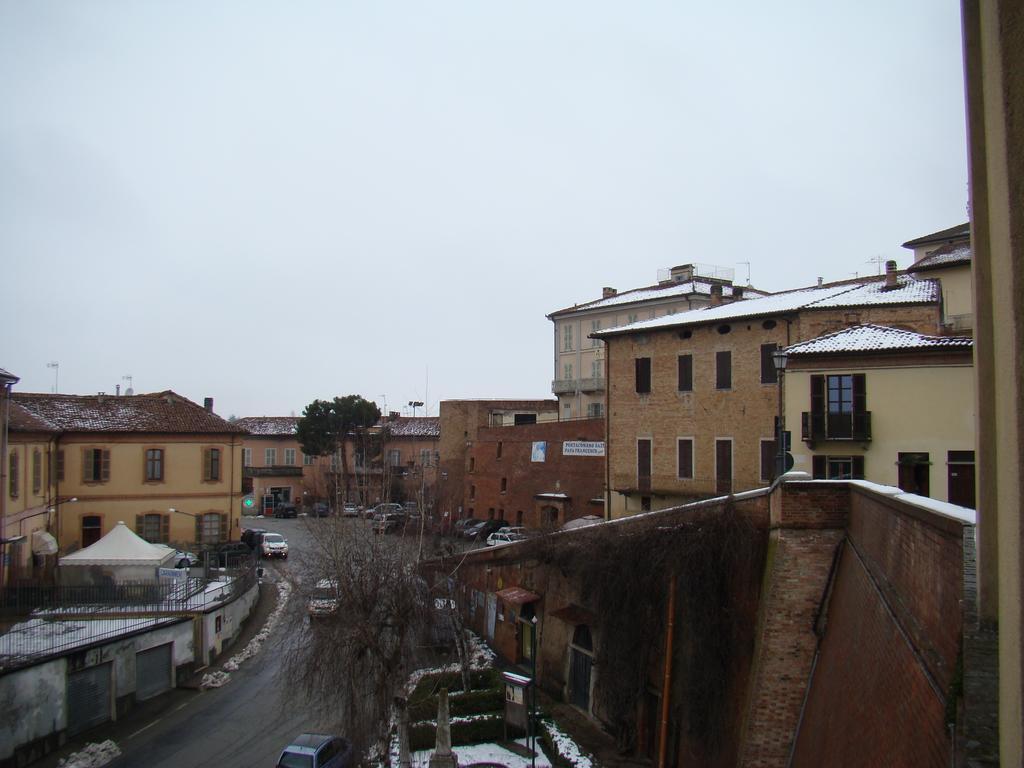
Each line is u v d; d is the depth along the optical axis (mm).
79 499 45000
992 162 4137
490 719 23188
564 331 69875
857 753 10977
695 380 39719
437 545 36438
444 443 67938
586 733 23422
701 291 59812
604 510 45156
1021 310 3768
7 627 26812
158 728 23984
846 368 28688
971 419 27047
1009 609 4039
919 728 8516
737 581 19328
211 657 30281
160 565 32469
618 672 22062
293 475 83000
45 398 47594
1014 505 3873
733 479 37781
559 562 27172
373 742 21344
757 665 17109
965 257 34062
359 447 68188
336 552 24422
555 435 55375
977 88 4727
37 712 21609
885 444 27906
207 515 48531
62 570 31422
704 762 18906
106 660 24484
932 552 8953
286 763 18750
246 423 87250
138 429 46594
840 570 16625
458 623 28047
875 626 11773
